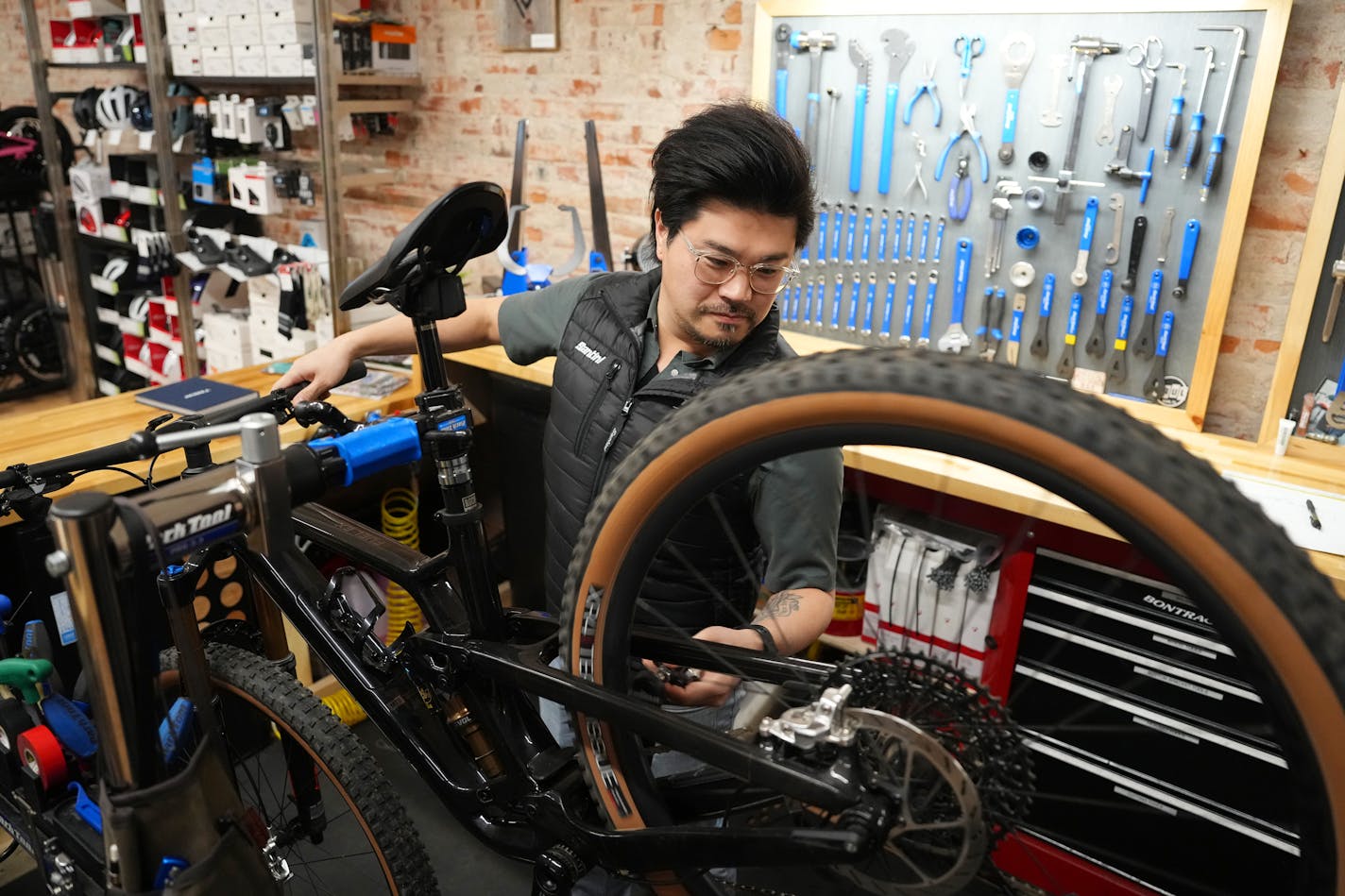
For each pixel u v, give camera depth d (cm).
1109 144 214
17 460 222
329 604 122
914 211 245
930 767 77
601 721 91
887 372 68
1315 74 197
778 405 72
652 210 119
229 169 362
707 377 121
